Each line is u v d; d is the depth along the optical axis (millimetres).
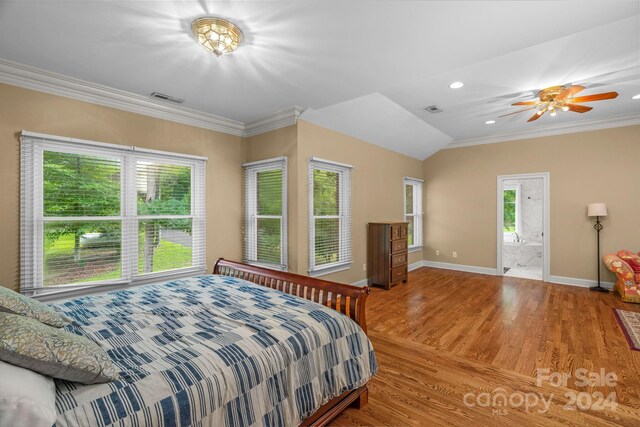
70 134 2834
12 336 1027
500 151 5594
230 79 2846
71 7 1816
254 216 4254
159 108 3416
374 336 3010
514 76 3076
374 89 3094
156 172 3451
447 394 2064
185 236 3697
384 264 4750
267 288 2469
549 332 3059
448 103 3895
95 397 1070
